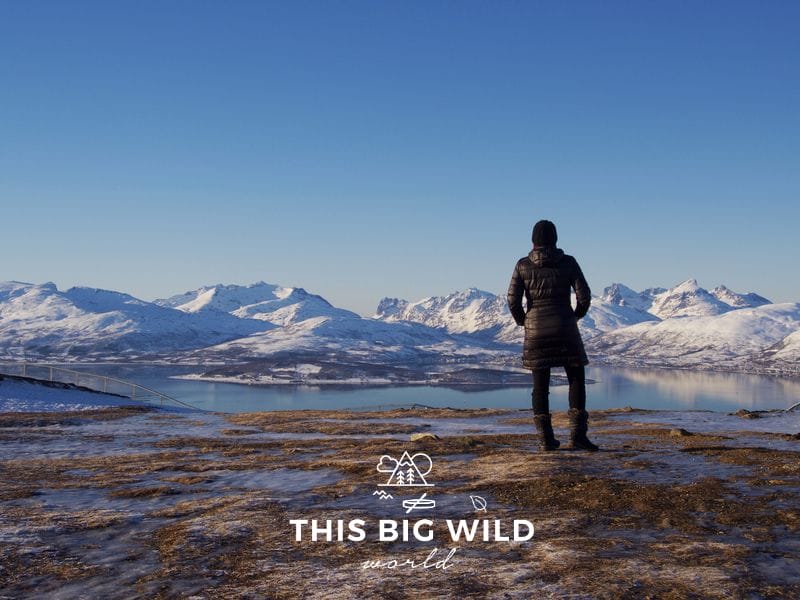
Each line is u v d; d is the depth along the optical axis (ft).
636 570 18.33
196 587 18.24
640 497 26.71
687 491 27.45
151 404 120.88
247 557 20.81
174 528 24.56
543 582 17.58
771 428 68.80
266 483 33.71
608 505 25.95
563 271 39.19
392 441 50.26
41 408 108.17
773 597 16.28
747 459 35.24
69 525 25.50
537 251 39.45
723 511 24.71
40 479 37.73
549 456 37.27
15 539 23.49
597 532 22.56
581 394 40.22
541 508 26.04
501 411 96.17
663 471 32.32
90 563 20.68
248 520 25.12
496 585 17.49
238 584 18.38
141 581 18.88
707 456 36.86
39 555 21.58
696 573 17.95
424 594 16.98
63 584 18.83
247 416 96.07
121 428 77.41
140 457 47.75
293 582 18.35
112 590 18.26
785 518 23.63
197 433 69.36
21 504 30.22
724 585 16.98
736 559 19.20
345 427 72.08
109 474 38.91
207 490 32.32
